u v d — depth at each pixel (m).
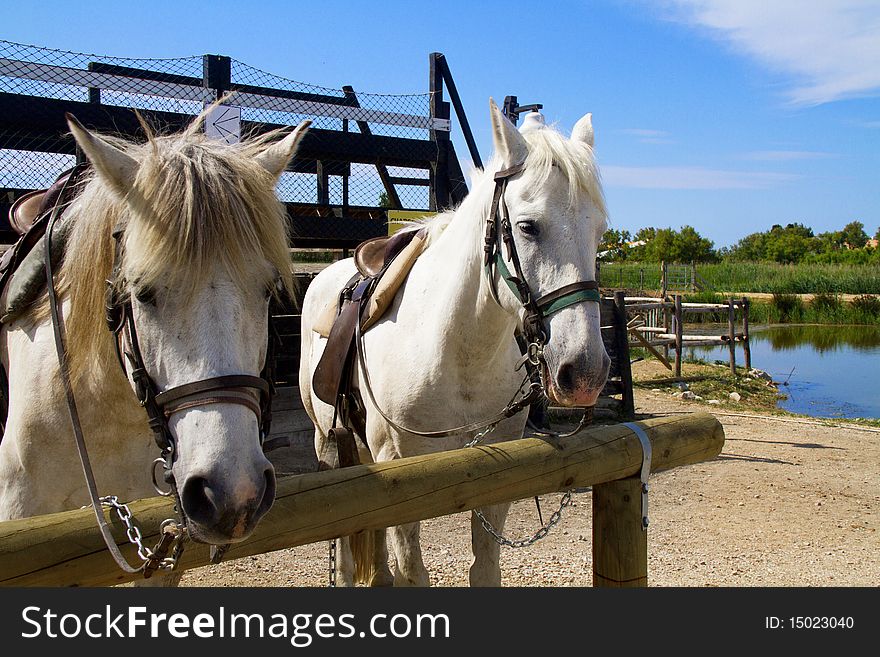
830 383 14.09
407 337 2.97
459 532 4.94
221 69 5.58
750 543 4.80
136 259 1.63
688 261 54.59
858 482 6.50
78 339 1.99
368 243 3.67
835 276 34.00
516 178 2.60
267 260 1.75
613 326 9.22
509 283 2.57
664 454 2.34
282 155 1.98
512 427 3.02
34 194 2.72
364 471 1.77
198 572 4.08
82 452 1.95
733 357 13.59
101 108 5.16
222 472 1.50
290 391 6.13
